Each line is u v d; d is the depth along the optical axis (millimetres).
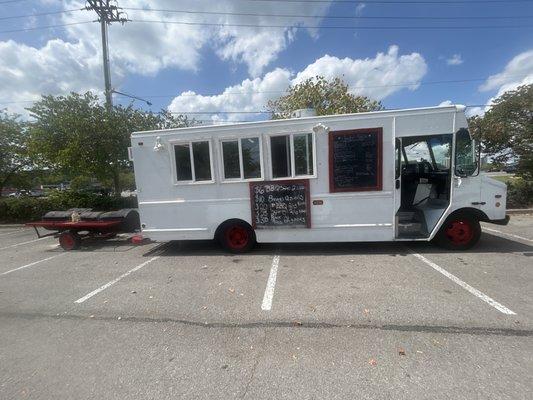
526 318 3564
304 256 6336
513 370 2713
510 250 6129
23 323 4102
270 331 3559
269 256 6477
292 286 4816
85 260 7086
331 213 6262
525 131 10844
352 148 6055
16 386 2834
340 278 5031
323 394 2525
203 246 7730
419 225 6328
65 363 3160
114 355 3258
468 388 2516
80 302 4684
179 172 6750
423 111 5855
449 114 5828
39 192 33562
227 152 6520
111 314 4227
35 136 11781
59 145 11602
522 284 4500
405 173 7023
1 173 15602
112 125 11680
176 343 3424
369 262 5742
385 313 3822
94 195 13062
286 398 2502
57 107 11766
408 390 2525
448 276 4895
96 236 8328
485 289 4371
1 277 6164
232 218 6645
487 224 8547
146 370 2975
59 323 4051
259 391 2600
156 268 6148
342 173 6137
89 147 11352
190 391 2643
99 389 2738
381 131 5953
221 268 5898
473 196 5965
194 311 4168
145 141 6797
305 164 6242
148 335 3627
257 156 6410
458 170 5934
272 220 6473
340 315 3832
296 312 3973
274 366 2928
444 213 6047
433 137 6102
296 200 6340
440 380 2627
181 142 6637
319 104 16844
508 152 11469
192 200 6754
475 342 3152
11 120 15164
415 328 3463
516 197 10688
